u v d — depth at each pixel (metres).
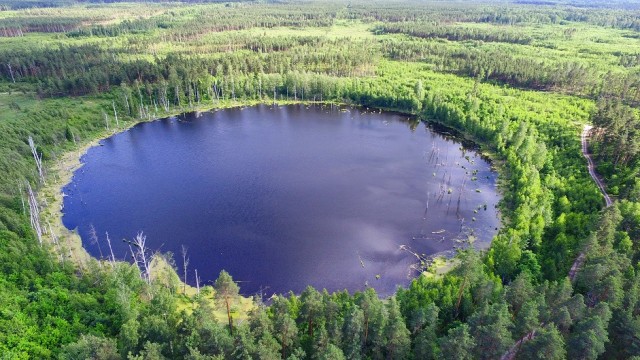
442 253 133.50
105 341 73.56
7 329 86.94
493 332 71.25
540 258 115.56
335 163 199.38
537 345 71.00
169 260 128.12
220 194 169.12
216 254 131.88
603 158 171.12
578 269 108.12
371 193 170.75
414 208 159.50
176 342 76.50
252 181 180.62
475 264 93.62
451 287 96.75
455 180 182.12
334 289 118.31
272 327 78.44
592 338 69.81
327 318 84.50
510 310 89.62
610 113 185.50
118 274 107.06
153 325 77.88
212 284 118.69
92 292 105.25
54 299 98.69
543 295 83.56
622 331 78.69
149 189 173.00
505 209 155.62
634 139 157.88
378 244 137.75
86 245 135.12
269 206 160.25
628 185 143.12
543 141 190.00
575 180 153.50
